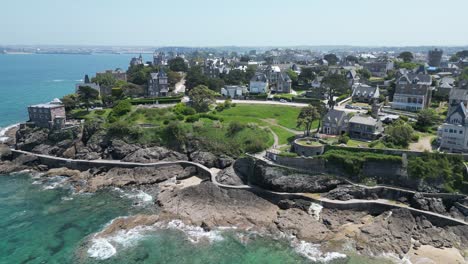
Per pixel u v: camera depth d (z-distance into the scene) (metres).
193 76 162.75
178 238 67.94
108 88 155.62
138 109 124.19
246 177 89.81
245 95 154.88
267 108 131.88
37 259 60.69
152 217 74.19
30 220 73.69
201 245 65.88
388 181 81.94
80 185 91.44
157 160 100.62
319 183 82.44
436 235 68.00
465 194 76.75
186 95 160.62
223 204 79.75
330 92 138.62
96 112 126.31
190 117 113.69
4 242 65.50
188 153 103.56
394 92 137.38
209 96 131.12
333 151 86.44
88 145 105.62
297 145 89.62
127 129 105.94
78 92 142.50
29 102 194.25
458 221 69.38
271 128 110.44
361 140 96.31
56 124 110.56
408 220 71.44
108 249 63.78
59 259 60.78
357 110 122.44
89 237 67.19
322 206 77.50
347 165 83.00
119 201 82.94
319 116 100.44
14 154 108.62
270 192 82.50
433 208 73.81
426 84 131.88
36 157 104.62
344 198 78.25
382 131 99.31
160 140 105.38
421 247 65.50
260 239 68.31
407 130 91.94
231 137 103.31
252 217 75.25
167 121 112.44
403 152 82.62
